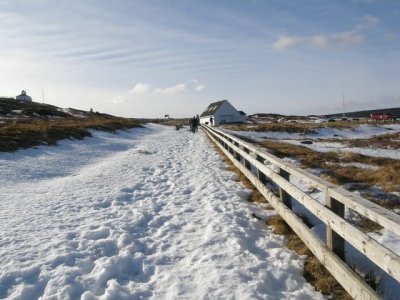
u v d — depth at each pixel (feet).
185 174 39.81
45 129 74.02
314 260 15.57
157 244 18.30
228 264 15.46
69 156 57.31
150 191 31.50
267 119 346.13
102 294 13.39
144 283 14.21
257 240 18.85
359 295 10.48
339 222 11.95
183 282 14.03
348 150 72.38
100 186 33.50
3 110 180.14
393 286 12.45
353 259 14.25
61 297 12.87
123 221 22.11
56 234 19.57
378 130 166.09
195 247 17.71
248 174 31.14
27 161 48.14
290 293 13.29
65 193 30.48
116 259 15.93
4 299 12.71
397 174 31.04
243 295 12.83
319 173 34.86
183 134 132.16
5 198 28.50
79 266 15.47
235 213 23.30
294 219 17.25
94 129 103.65
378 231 18.15
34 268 15.03
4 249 17.25
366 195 25.61
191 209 24.97
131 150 75.15
